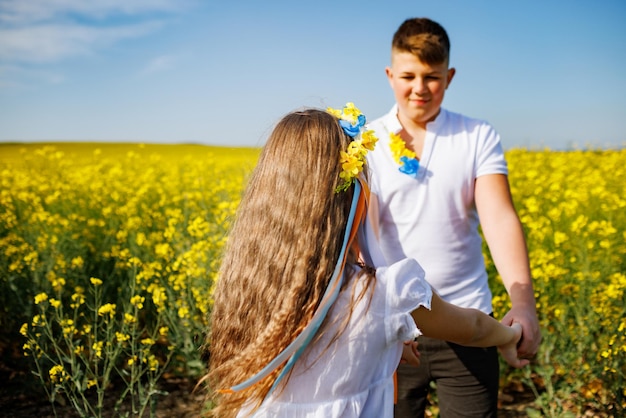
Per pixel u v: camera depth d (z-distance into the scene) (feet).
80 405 12.20
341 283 4.11
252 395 4.19
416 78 6.80
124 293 14.69
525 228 17.83
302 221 4.12
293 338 4.02
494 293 14.15
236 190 23.09
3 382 12.94
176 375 13.57
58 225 18.13
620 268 14.48
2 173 28.73
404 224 7.00
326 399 4.09
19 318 13.30
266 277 4.14
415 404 7.18
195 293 12.25
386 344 4.11
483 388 6.85
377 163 7.09
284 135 4.36
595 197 20.47
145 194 23.65
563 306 11.81
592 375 10.91
